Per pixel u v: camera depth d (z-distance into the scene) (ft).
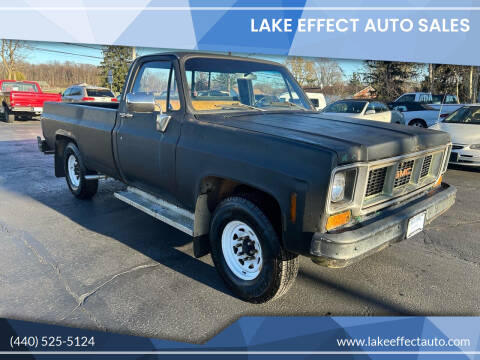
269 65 13.33
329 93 110.32
